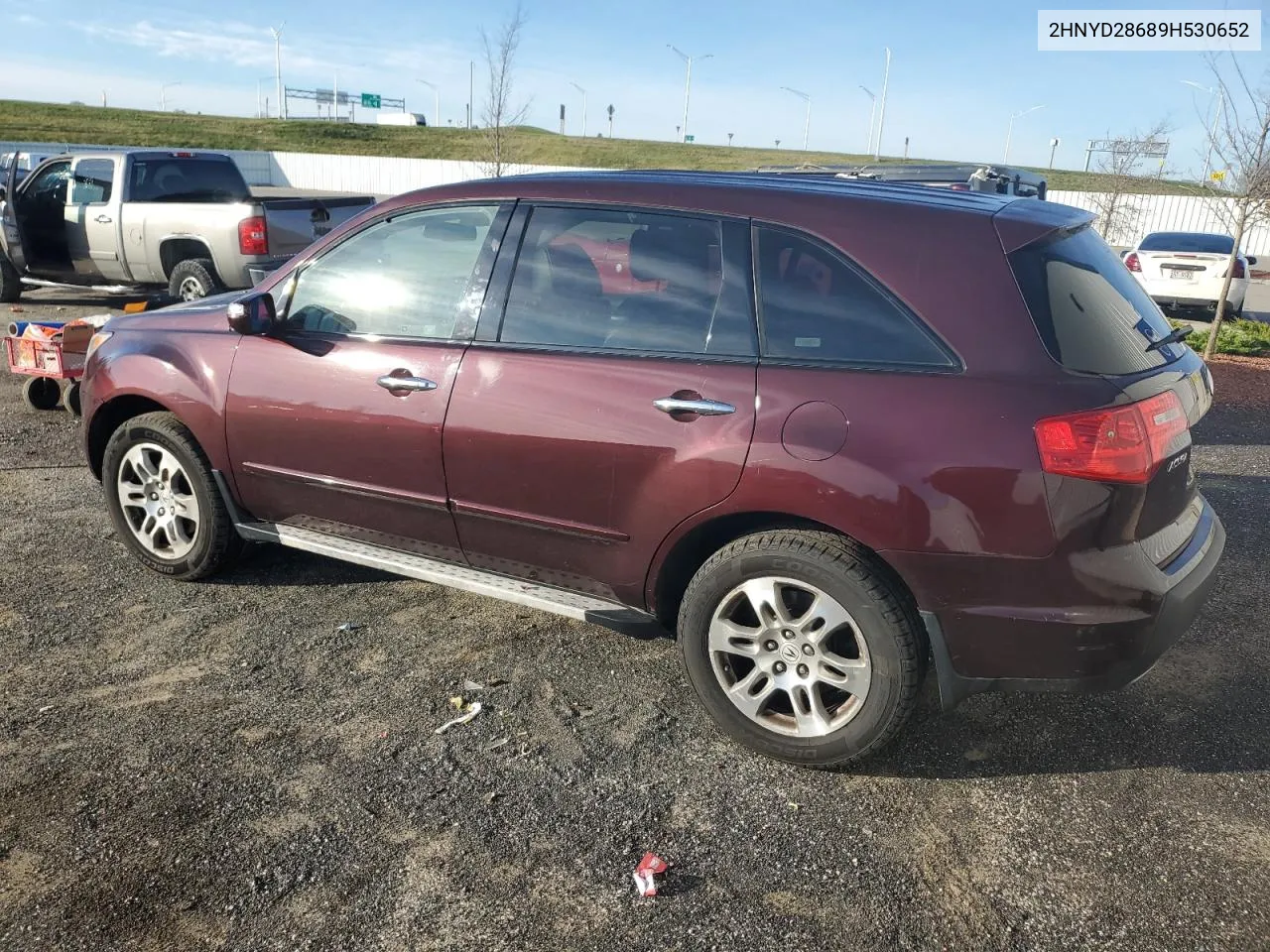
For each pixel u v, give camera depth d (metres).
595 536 3.40
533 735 3.35
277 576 4.62
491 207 3.68
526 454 3.43
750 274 3.18
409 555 3.93
